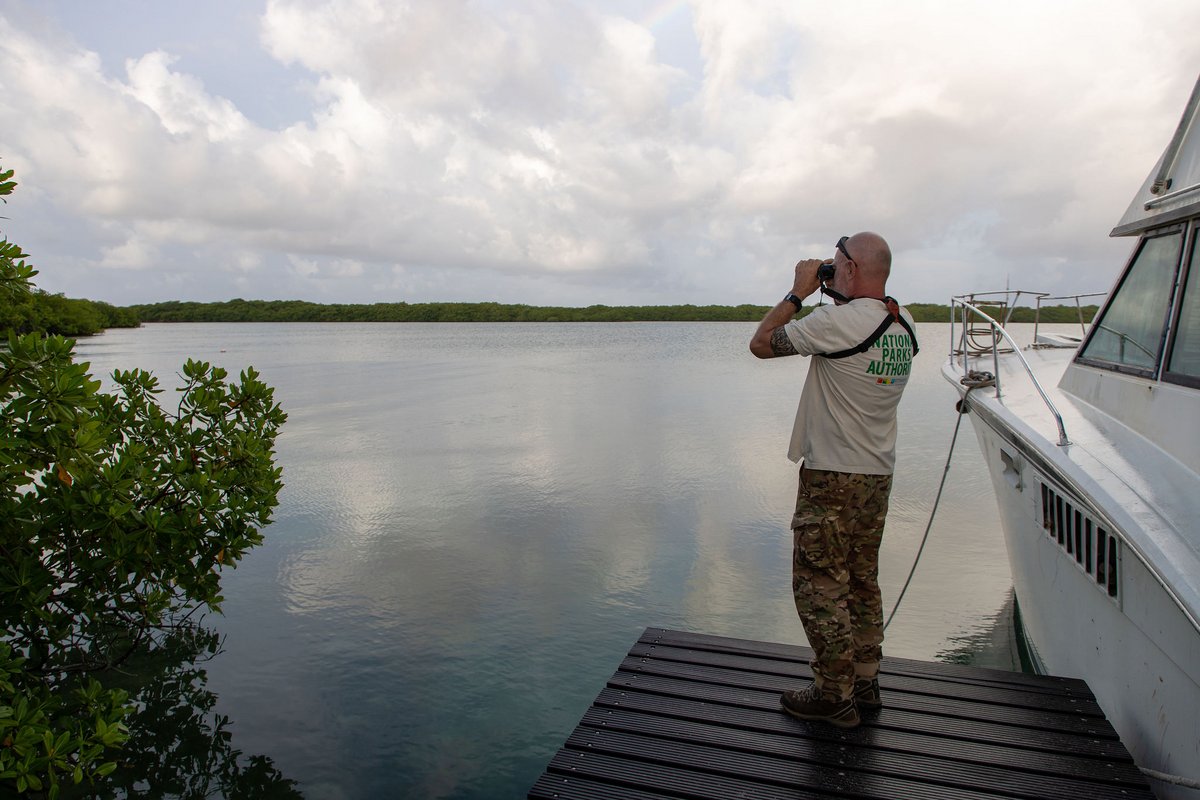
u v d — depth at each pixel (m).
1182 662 2.86
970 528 8.84
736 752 3.15
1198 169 3.64
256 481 6.23
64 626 4.98
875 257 2.93
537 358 43.66
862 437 2.90
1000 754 3.11
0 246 4.15
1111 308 4.66
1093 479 3.31
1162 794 3.08
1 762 3.12
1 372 4.07
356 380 28.58
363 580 7.28
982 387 5.64
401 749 4.58
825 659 3.16
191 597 5.81
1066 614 4.23
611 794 2.92
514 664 5.62
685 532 8.77
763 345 3.00
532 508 9.80
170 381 25.05
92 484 4.80
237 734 4.76
